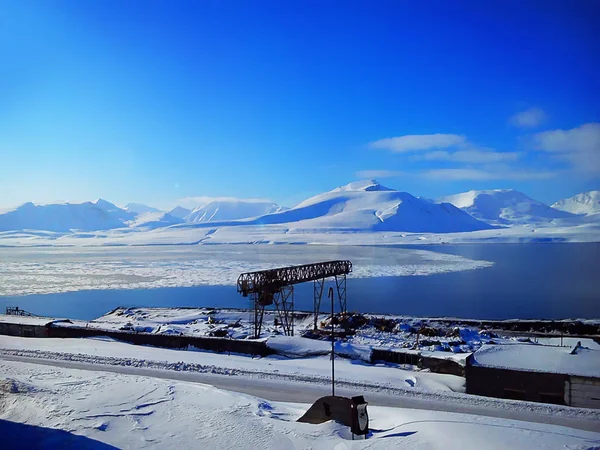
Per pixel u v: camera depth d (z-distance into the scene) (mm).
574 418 13789
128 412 11328
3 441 9648
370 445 9477
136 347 23438
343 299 52531
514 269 81000
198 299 54000
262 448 9445
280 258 106000
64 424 10469
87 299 54469
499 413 14156
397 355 21000
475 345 24562
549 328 31344
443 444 9414
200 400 12406
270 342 22672
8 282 68375
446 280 67312
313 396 15711
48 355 21359
